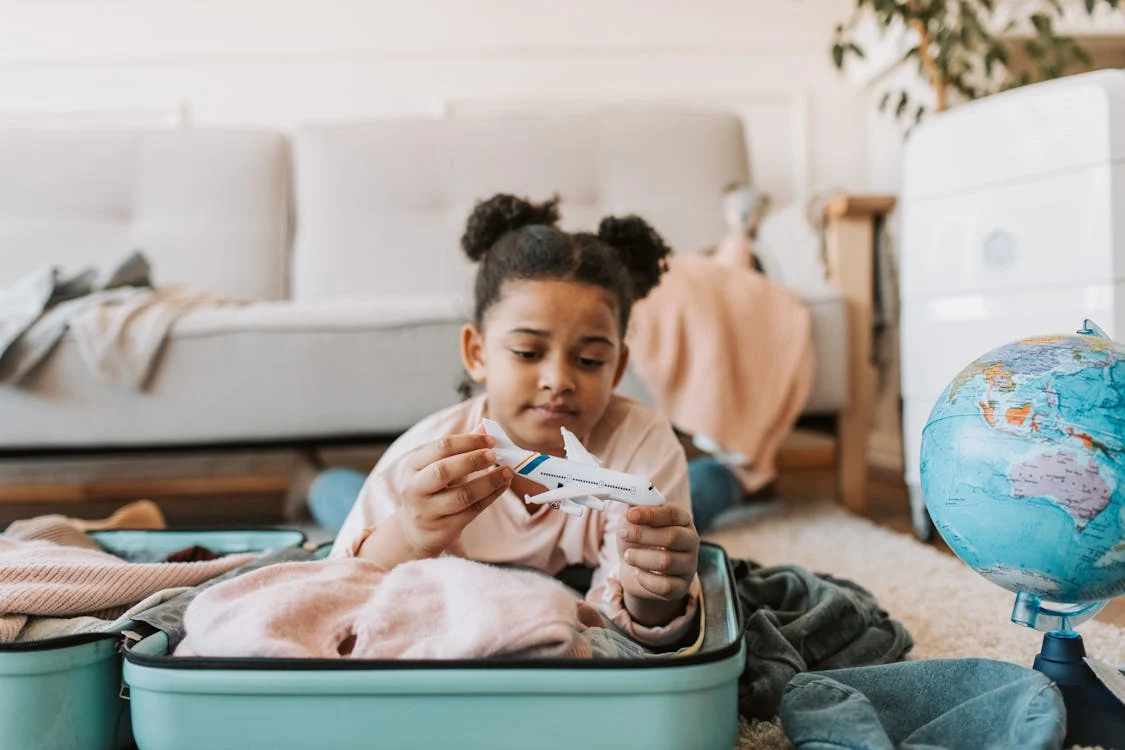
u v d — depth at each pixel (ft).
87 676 2.07
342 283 6.72
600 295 2.73
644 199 6.95
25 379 4.88
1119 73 3.83
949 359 4.47
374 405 5.07
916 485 4.79
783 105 7.91
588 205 6.94
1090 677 2.15
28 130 6.77
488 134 6.92
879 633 2.80
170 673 1.86
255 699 1.84
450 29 7.72
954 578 3.80
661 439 2.99
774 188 7.93
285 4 7.61
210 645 2.01
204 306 5.30
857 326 5.59
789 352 5.28
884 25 6.20
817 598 2.88
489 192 6.84
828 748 1.86
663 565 2.29
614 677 1.81
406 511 2.41
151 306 5.09
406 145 6.89
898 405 7.16
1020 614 2.22
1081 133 3.83
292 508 5.77
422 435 2.92
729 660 1.89
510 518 2.84
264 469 7.47
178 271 6.70
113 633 2.13
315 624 2.07
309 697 1.83
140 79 7.57
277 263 6.88
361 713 1.83
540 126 6.98
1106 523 1.89
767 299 5.33
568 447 2.37
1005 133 4.13
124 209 6.79
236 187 6.88
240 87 7.63
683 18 7.82
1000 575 2.07
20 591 2.31
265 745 1.85
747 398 5.19
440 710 1.83
